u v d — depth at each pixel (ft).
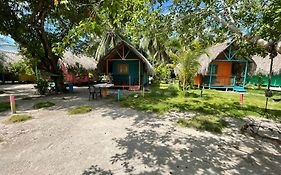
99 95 44.52
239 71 70.03
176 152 15.10
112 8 10.43
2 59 78.07
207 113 27.76
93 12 11.04
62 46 10.77
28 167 12.68
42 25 42.70
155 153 14.89
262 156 14.55
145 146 16.17
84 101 37.24
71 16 38.63
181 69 48.49
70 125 21.67
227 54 61.31
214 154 14.83
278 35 15.30
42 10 40.22
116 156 14.34
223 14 19.84
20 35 42.63
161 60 101.19
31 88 61.26
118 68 61.16
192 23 21.59
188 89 56.70
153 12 17.33
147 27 19.67
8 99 39.32
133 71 60.64
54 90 50.88
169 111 28.86
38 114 26.68
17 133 18.92
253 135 19.03
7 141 16.93
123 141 17.20
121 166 12.91
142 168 12.67
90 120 23.81
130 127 21.17
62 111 28.60
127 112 28.19
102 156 14.32
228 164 13.33
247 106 33.12
